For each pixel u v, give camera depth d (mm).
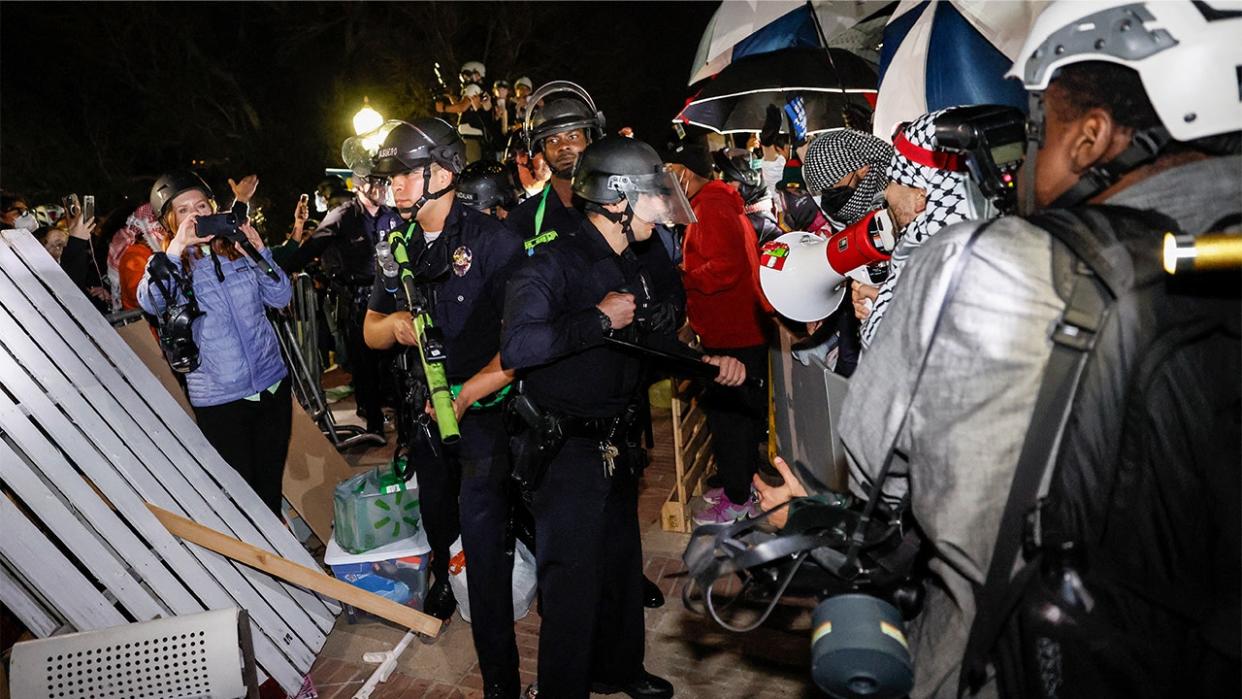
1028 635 1194
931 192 2184
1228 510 1122
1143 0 1204
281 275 3779
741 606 3521
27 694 2490
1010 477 1208
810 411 2688
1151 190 1208
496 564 2982
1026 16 3375
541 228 3451
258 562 3285
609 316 2443
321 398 5832
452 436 2697
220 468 3529
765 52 4766
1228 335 1140
